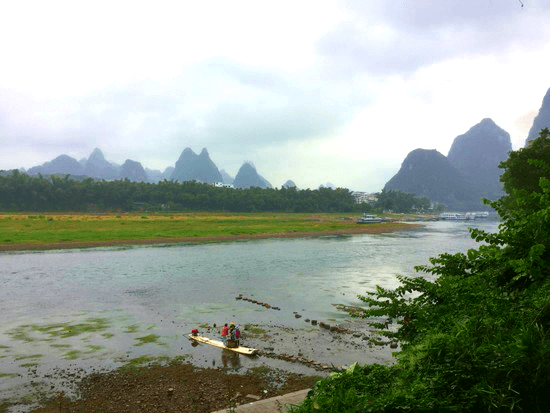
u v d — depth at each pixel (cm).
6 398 1135
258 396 1133
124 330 1803
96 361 1424
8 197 17775
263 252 5209
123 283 2998
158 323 1919
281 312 2112
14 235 6431
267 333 1742
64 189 18938
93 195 19325
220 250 5469
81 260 4359
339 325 1858
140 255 4838
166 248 5716
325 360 1412
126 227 8906
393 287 2738
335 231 9488
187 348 1559
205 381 1243
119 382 1240
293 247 5928
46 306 2280
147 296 2538
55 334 1747
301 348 1542
